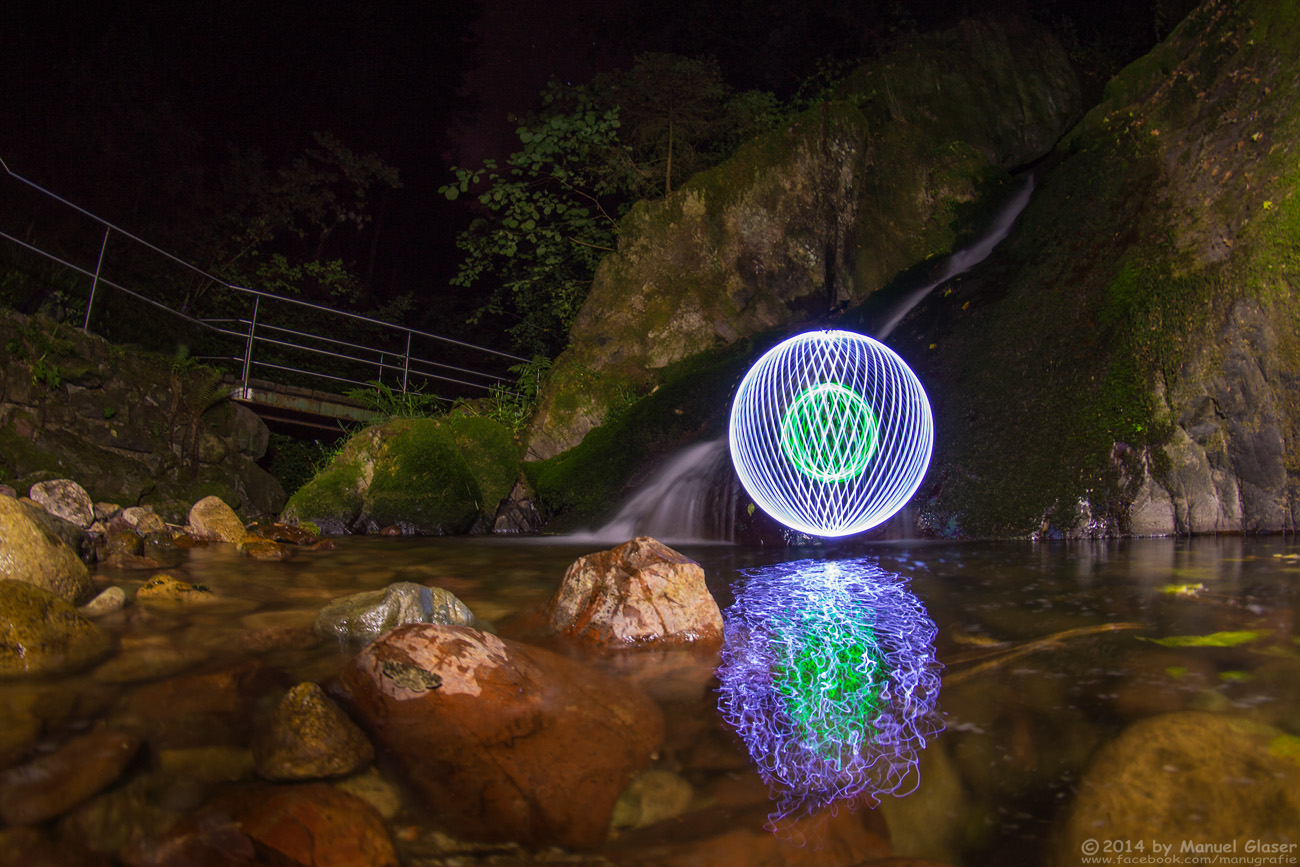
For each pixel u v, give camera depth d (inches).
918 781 95.1
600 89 605.6
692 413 423.5
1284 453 271.3
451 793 92.7
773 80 831.7
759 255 495.8
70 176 610.9
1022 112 550.0
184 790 91.3
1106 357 312.5
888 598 191.0
